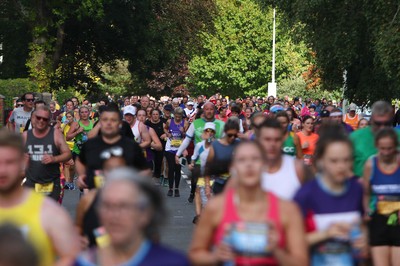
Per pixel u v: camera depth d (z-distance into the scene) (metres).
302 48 181.12
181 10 134.88
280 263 14.05
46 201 14.90
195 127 40.66
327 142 16.38
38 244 14.14
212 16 141.38
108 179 12.07
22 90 89.75
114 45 131.12
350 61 68.62
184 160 50.47
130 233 11.77
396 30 61.94
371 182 22.05
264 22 179.38
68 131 52.31
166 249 12.15
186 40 136.38
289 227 14.49
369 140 24.52
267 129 18.98
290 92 180.38
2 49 124.06
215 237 14.74
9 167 14.68
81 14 111.81
